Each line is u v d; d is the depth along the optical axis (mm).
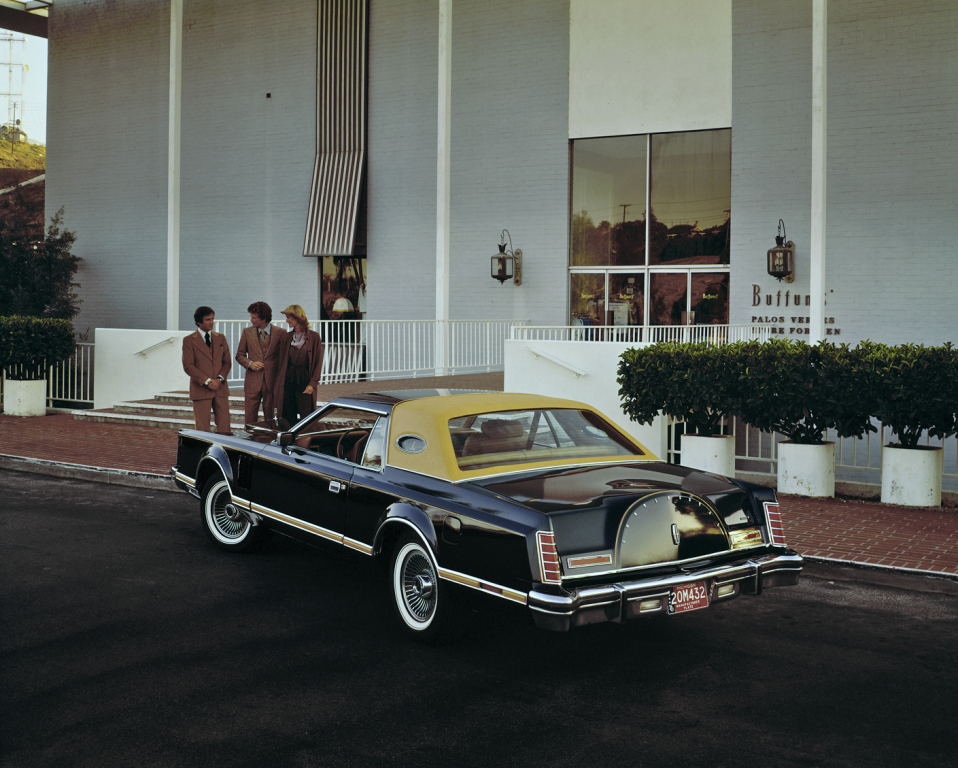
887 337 15594
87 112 23188
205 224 21812
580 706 4320
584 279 18328
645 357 10016
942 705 4359
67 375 16609
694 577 4684
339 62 20188
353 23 20000
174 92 19484
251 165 21250
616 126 17828
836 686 4598
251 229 21297
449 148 17938
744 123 16750
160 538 7676
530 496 4797
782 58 16406
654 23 17438
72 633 5281
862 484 9664
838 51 15781
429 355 18719
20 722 4070
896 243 15477
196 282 21938
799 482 9648
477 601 4754
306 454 6270
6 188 33125
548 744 3906
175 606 5824
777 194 16516
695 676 4727
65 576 6469
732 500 5086
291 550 7336
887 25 15414
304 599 6023
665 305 17703
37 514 8570
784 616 5801
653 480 5117
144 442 12562
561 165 18312
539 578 4445
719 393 9602
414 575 5316
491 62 18859
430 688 4527
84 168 23281
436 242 19203
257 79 21125
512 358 12602
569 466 5398
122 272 22875
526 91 18562
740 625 5609
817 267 13977
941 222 15164
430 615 5172
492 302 19062
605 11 17812
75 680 4566
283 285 21016
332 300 20703
